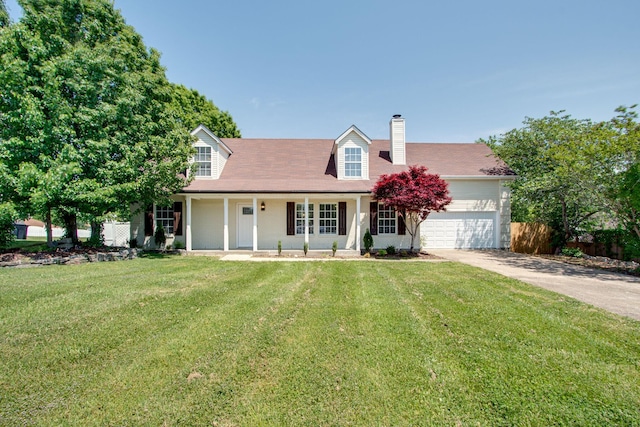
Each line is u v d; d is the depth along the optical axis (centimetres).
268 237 1435
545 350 382
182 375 316
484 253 1387
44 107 953
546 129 1456
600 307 568
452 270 916
